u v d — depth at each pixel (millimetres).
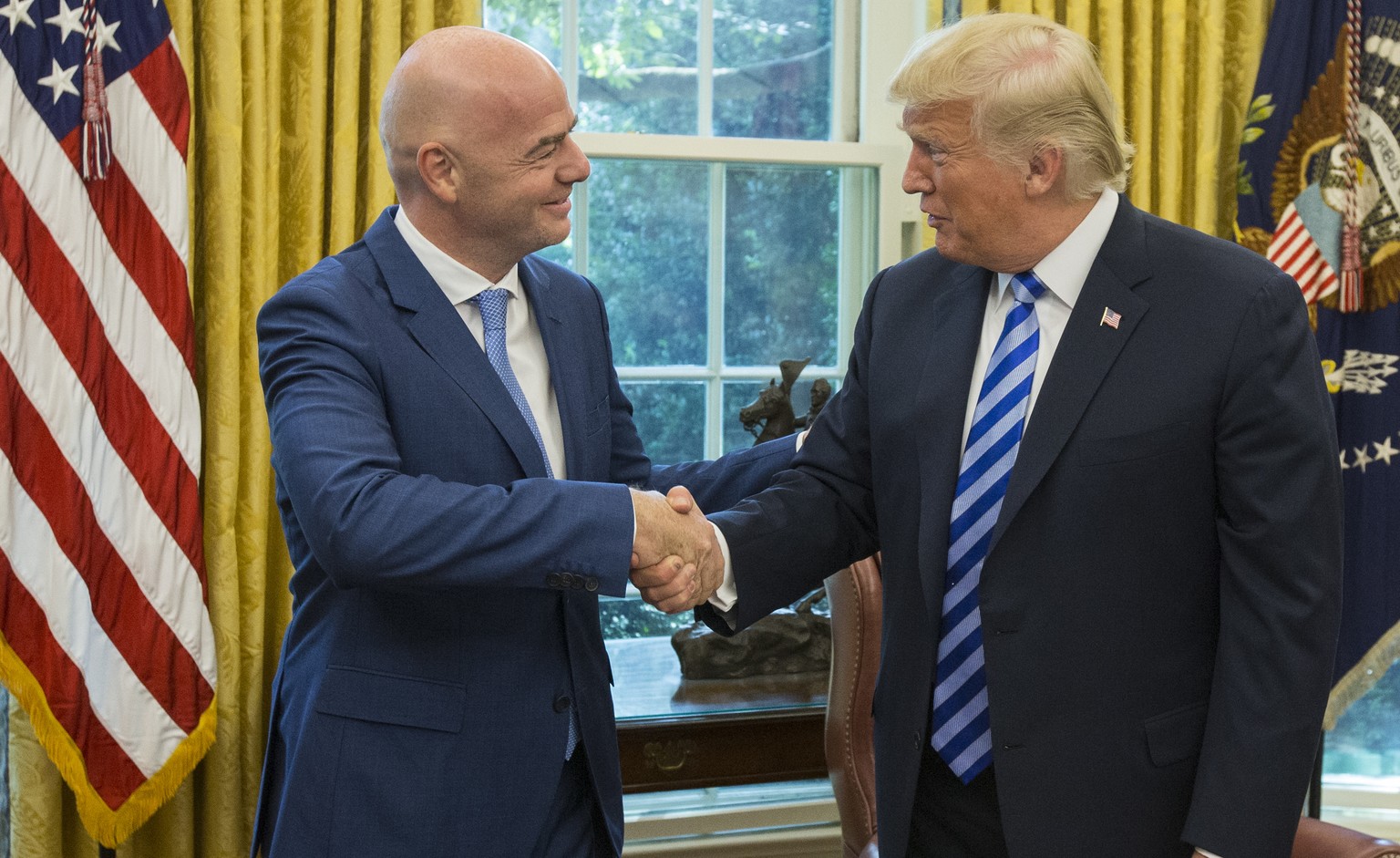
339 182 2566
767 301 3094
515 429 1592
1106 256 1483
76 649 2309
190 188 2471
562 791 1688
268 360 1575
